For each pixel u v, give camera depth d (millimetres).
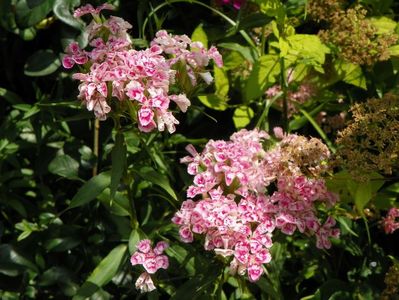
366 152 474
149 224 509
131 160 489
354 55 553
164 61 439
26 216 538
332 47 562
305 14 540
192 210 445
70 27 543
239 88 598
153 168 531
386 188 541
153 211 561
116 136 451
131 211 489
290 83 574
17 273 524
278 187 464
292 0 555
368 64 556
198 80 480
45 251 549
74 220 558
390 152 473
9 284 538
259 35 594
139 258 449
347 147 481
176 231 497
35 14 527
